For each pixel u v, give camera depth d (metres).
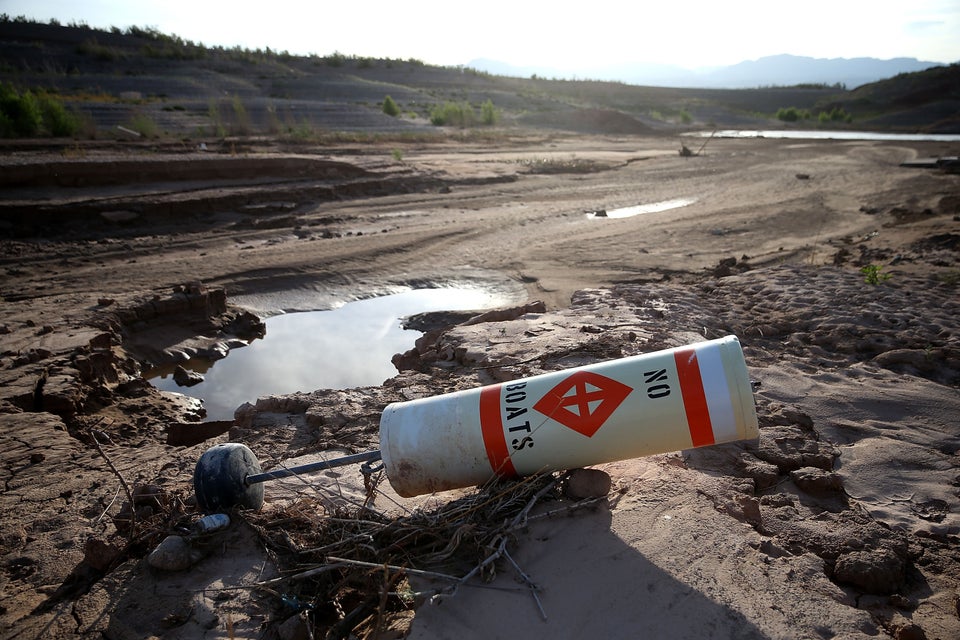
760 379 8.84
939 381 9.27
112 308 13.66
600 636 4.05
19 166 22.53
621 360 5.04
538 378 5.09
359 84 78.88
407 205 26.69
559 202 28.45
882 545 5.22
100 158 25.34
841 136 70.56
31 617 4.56
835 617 4.25
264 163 27.91
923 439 7.40
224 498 5.28
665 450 4.96
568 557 4.71
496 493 5.05
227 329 14.49
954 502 6.20
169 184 25.42
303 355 13.35
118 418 10.10
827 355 10.20
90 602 4.63
